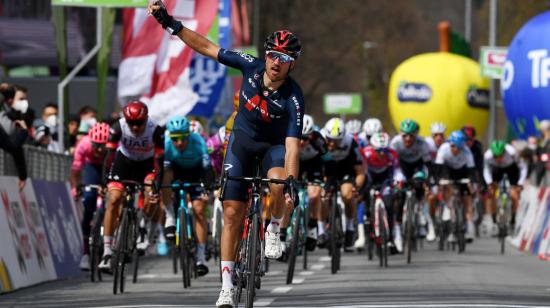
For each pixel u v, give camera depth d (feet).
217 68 183.01
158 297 92.12
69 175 139.54
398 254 157.89
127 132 104.42
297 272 122.93
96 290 100.83
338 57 499.92
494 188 187.62
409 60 333.83
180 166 115.85
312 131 118.01
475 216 207.62
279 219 73.10
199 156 114.93
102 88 173.37
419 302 84.12
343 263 138.62
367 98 602.44
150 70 173.68
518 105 246.68
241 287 72.02
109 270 105.50
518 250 173.78
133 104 101.55
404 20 540.11
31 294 96.53
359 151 126.52
